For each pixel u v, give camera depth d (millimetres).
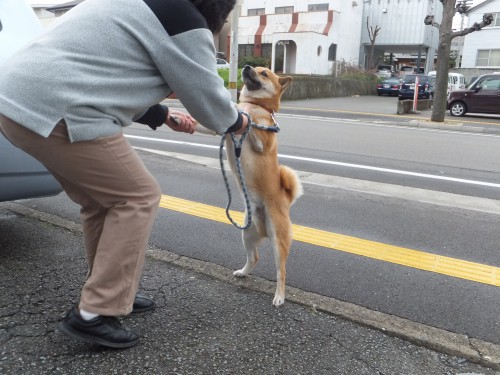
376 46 37500
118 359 2102
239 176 2654
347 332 2480
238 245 3607
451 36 13422
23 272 2904
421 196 5340
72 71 1723
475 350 2359
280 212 2779
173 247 3506
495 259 3561
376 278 3154
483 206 5020
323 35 28953
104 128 1822
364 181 5973
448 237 4000
